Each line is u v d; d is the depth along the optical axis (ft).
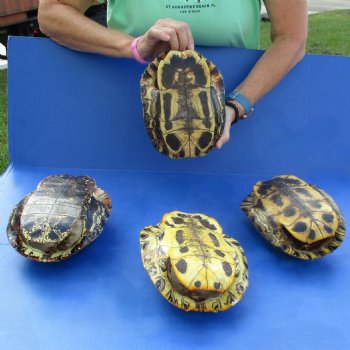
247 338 2.21
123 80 3.42
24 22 7.88
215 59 3.39
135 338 2.17
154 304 2.37
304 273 2.64
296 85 3.56
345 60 3.54
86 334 2.18
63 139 3.56
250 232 2.97
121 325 2.24
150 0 2.99
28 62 3.35
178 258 2.27
